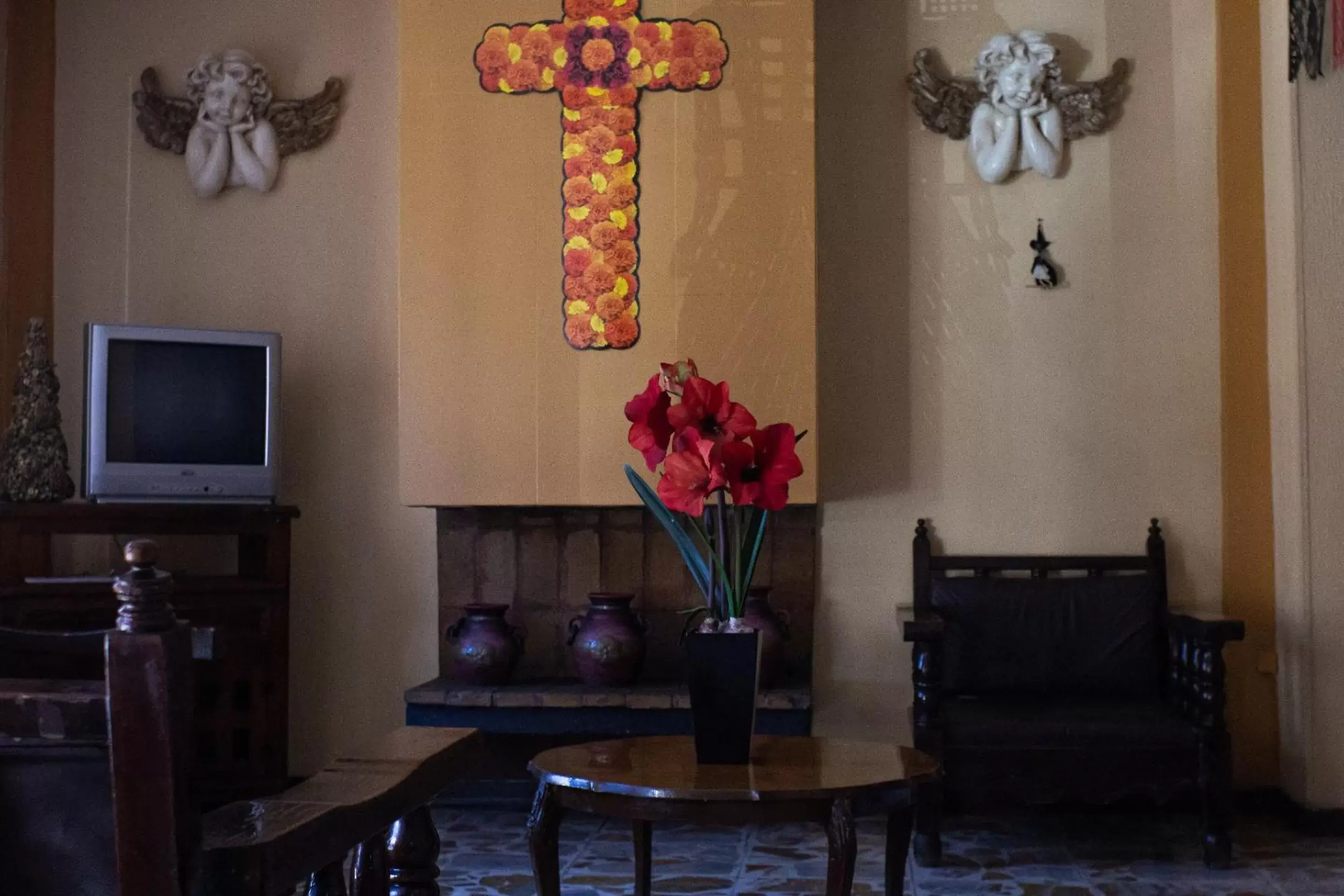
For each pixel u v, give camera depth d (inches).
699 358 153.9
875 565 166.1
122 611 45.0
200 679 155.5
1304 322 149.3
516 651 158.1
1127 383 164.6
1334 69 148.9
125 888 44.8
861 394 167.3
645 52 155.9
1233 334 160.4
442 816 159.6
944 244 167.3
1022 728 133.5
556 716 150.3
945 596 155.8
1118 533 163.6
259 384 159.6
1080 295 165.6
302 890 126.6
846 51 169.3
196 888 47.0
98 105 174.9
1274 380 156.9
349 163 174.1
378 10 174.9
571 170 155.9
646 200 155.4
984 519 165.3
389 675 171.9
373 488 172.6
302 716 172.1
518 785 164.1
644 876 109.9
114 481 153.1
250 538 165.2
